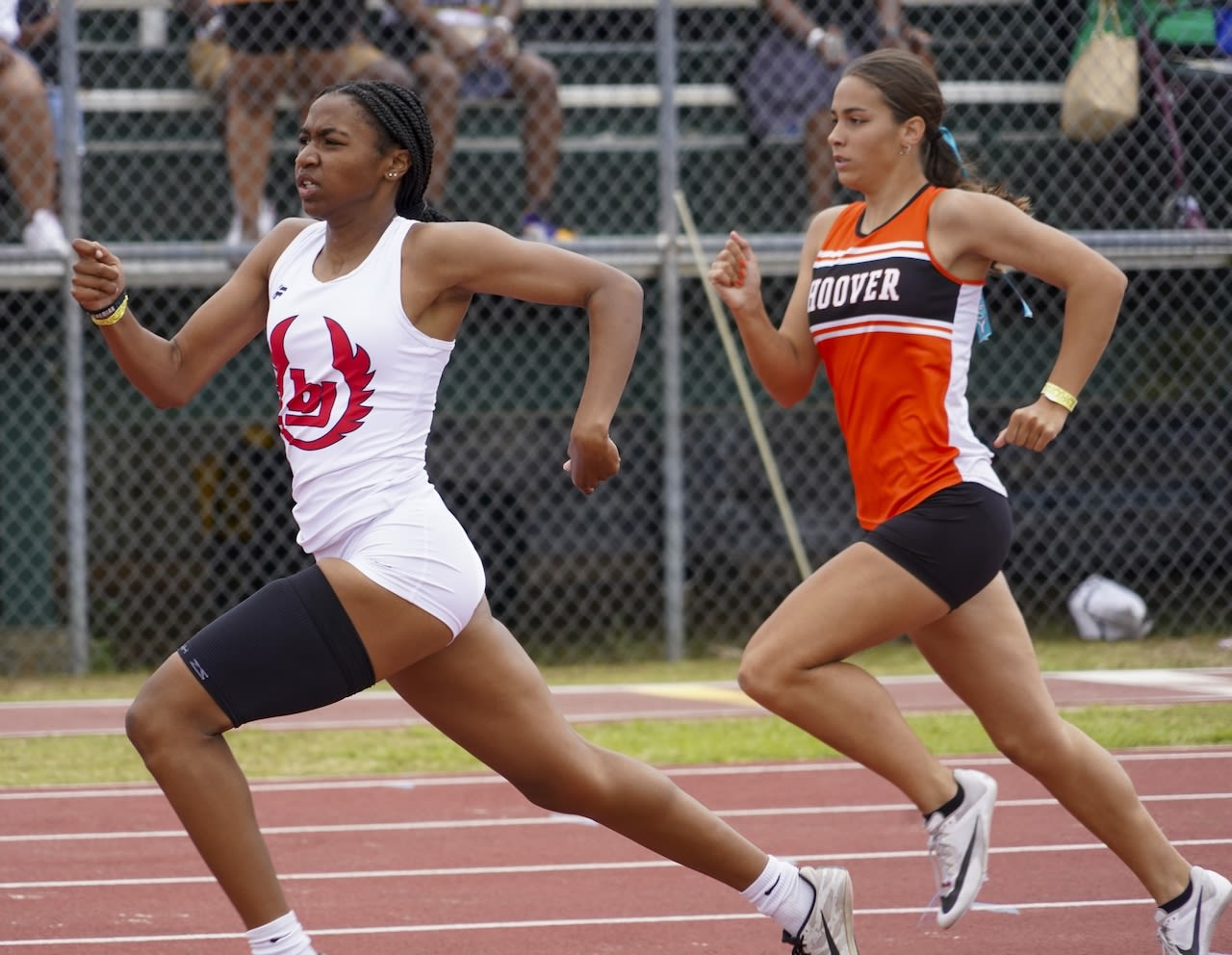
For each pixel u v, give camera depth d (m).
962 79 37.31
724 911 16.73
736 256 14.12
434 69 33.16
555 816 21.61
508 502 38.00
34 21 33.59
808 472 39.50
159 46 36.97
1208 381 36.81
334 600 11.04
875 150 13.70
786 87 34.72
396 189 11.59
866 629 12.99
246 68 32.22
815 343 14.14
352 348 11.19
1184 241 33.69
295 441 11.41
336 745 26.25
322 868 18.80
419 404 11.44
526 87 34.00
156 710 10.91
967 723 26.67
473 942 15.58
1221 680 29.91
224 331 12.11
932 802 13.16
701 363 36.62
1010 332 36.25
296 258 11.72
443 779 24.03
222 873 11.09
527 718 11.67
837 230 14.13
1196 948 13.11
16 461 35.06
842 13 35.03
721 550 39.22
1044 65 37.09
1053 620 37.66
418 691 11.72
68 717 28.45
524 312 35.84
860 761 13.20
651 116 37.59
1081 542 39.12
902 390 13.24
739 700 29.34
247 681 10.93
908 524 13.05
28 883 18.12
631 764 11.98
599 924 16.22
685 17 38.69
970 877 13.14
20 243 33.53
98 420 35.50
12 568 35.12
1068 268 13.05
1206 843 19.17
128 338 11.68
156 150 35.22
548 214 34.28
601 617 39.41
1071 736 13.20
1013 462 39.06
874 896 17.20
